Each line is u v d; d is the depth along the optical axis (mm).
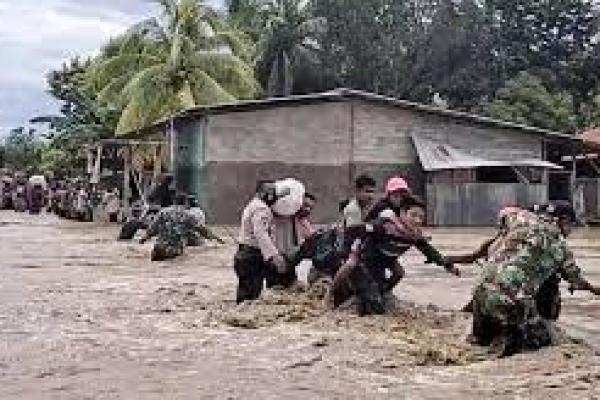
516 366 7914
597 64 68375
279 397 6844
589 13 70625
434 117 37812
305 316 10500
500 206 36875
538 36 70500
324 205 36656
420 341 9062
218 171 35531
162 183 25984
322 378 7504
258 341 9133
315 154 36594
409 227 10398
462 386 7230
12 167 77688
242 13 64688
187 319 10633
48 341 9172
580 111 63594
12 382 7328
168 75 45062
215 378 7480
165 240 18406
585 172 46094
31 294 12914
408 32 66250
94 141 46344
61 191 44031
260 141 35969
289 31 62531
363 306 10477
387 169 37375
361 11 65438
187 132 37500
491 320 8688
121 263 17953
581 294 13570
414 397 6844
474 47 66312
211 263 17844
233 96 46750
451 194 37000
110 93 47781
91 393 6953
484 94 66250
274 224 12109
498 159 38250
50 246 22250
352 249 10578
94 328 10016
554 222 8758
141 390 7051
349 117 36906
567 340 8773
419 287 14445
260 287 11836
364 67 66500
